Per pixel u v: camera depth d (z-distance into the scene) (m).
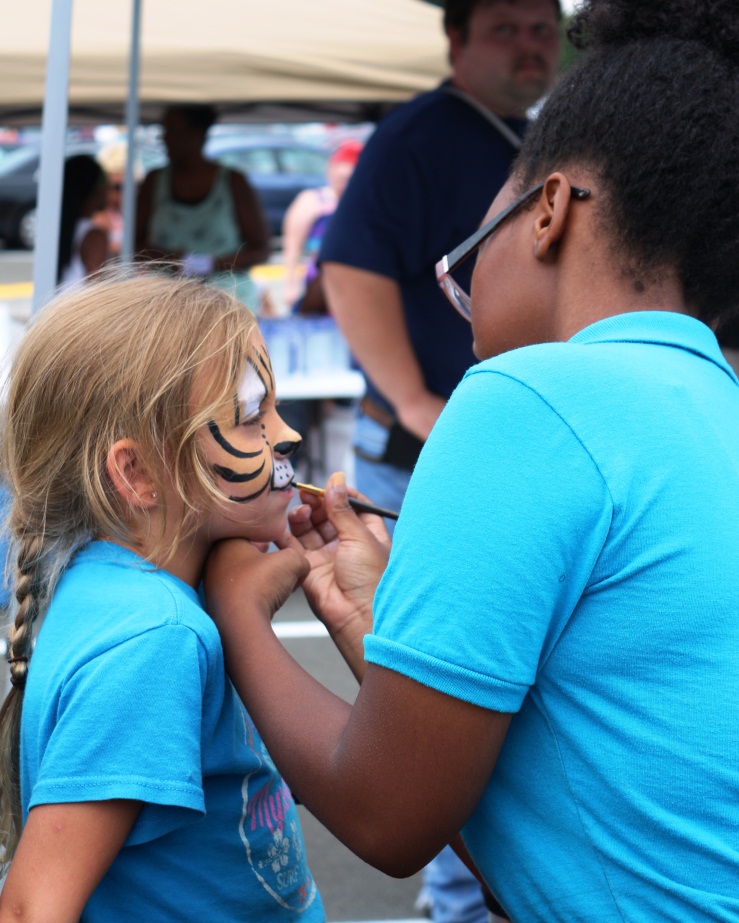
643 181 0.96
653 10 1.02
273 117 5.80
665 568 0.88
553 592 0.87
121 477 1.15
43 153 1.84
